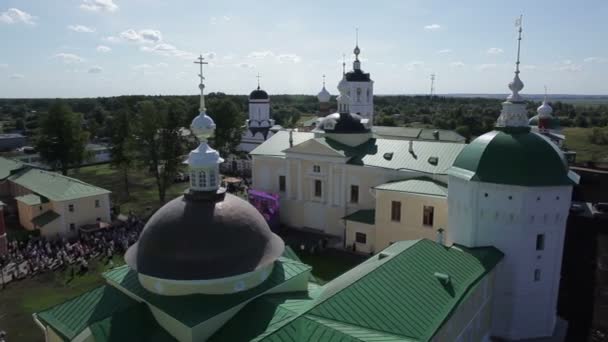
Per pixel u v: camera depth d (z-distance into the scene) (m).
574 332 32.28
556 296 31.72
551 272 30.70
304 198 58.88
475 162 30.66
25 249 50.03
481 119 183.25
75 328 22.42
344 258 48.41
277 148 62.94
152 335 20.72
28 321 35.44
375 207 49.88
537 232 29.69
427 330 20.25
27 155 113.00
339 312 19.94
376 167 52.00
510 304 30.48
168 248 21.06
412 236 46.59
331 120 59.78
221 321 20.31
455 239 32.44
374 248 49.34
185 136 78.56
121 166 83.75
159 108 79.38
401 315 20.89
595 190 64.62
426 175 48.88
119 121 83.31
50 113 84.56
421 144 53.81
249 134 109.50
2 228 49.50
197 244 20.97
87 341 21.03
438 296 23.19
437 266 26.14
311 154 56.84
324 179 56.62
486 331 30.11
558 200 29.53
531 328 31.05
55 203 56.19
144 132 71.12
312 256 48.94
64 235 55.94
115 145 82.50
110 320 20.86
